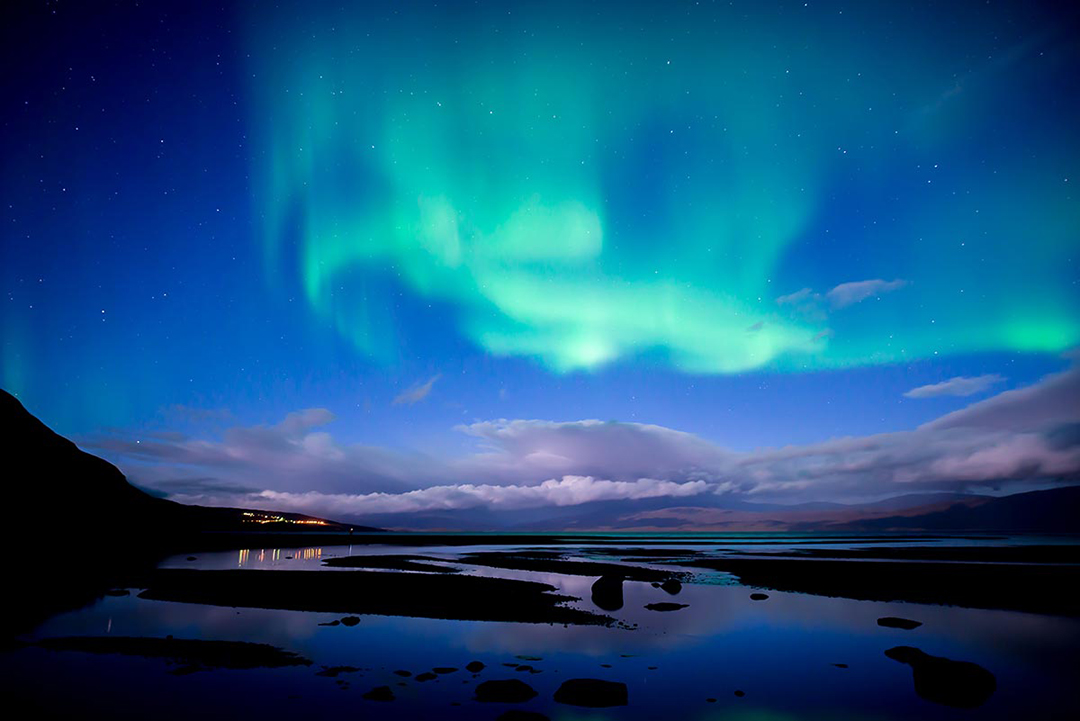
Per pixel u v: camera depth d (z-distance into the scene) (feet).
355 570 119.85
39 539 167.43
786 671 43.16
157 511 281.13
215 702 34.37
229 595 80.38
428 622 61.62
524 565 142.61
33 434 232.94
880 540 422.82
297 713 32.42
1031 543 299.58
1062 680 41.24
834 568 127.34
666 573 120.57
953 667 38.78
